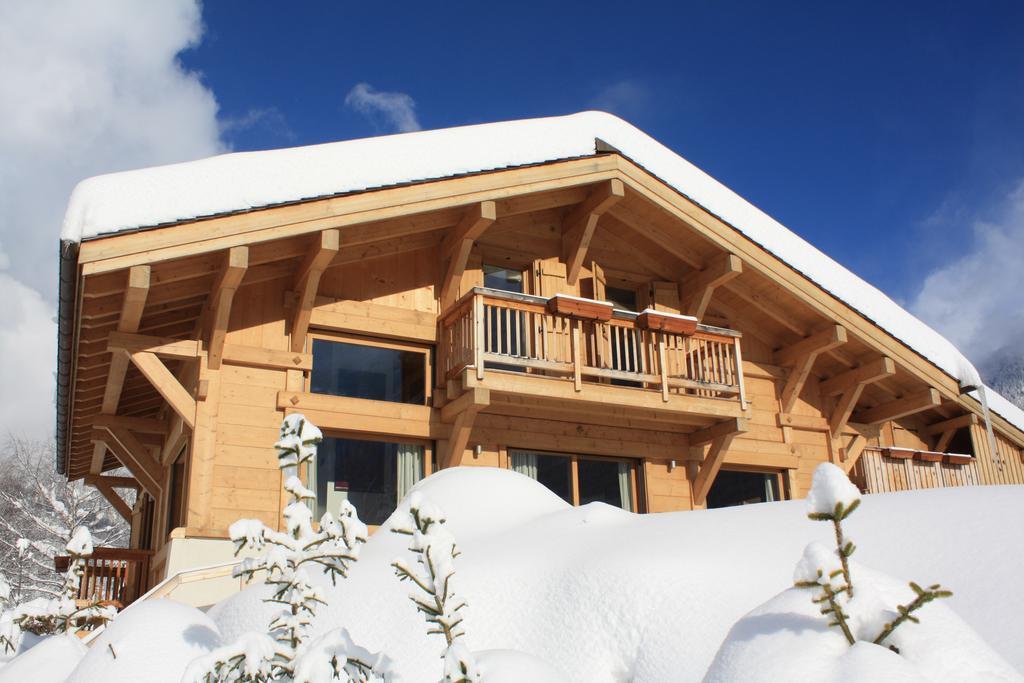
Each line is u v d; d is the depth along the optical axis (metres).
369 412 10.19
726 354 11.72
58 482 26.23
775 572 4.43
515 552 5.39
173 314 9.70
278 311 10.05
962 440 14.64
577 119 11.10
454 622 3.30
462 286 11.21
